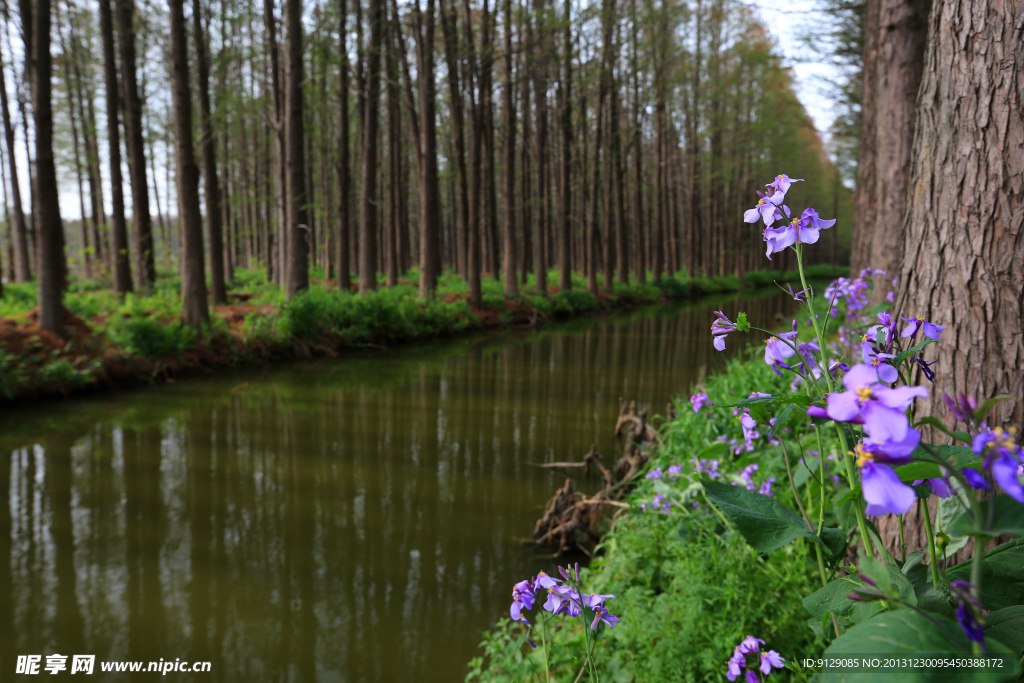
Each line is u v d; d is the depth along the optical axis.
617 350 14.26
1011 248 2.02
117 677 3.18
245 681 3.13
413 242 42.38
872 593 0.85
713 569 2.79
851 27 12.82
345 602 3.89
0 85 19.31
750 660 1.97
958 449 1.10
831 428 1.38
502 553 4.54
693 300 30.33
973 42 2.09
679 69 29.25
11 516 5.17
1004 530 0.74
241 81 22.00
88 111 24.17
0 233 30.88
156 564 4.39
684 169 35.81
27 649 3.41
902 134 5.15
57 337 9.73
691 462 3.79
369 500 5.51
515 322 19.72
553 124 29.41
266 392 9.85
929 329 1.27
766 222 1.29
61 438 7.34
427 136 17.83
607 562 3.52
